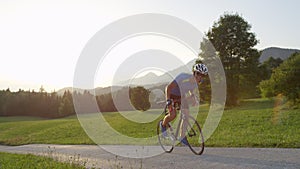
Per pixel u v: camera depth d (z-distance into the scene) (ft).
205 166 23.27
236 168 22.09
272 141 33.22
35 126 101.19
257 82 128.36
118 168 24.25
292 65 97.09
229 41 120.57
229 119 70.18
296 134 40.55
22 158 33.83
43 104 225.35
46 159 30.99
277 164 22.63
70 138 60.85
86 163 27.32
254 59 127.13
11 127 111.65
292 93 94.38
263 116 70.59
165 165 24.49
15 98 238.48
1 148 51.52
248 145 32.42
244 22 123.13
